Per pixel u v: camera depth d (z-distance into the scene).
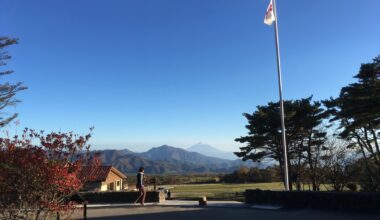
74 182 11.91
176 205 24.27
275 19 25.77
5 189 11.27
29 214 11.62
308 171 33.75
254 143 36.84
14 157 11.28
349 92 31.02
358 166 32.78
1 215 11.43
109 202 26.33
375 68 31.09
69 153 12.13
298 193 21.67
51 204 11.46
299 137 36.69
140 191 25.14
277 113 35.38
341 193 19.64
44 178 11.31
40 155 11.55
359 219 16.62
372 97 28.03
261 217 18.36
